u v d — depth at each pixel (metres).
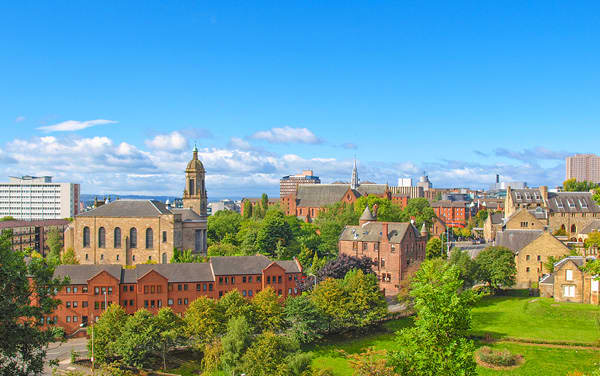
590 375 68.62
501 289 133.88
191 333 92.81
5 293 45.72
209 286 117.00
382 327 109.44
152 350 90.75
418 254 151.75
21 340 46.22
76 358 91.62
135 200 156.88
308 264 160.00
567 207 183.88
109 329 89.31
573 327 96.88
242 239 184.25
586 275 108.38
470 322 52.34
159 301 113.38
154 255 152.25
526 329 97.00
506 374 78.44
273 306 98.62
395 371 52.44
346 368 88.19
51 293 49.59
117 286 110.12
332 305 102.94
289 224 187.38
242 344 79.44
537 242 135.50
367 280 108.50
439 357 50.00
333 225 182.25
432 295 51.66
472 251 158.00
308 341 98.12
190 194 194.75
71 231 160.38
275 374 74.44
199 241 162.00
